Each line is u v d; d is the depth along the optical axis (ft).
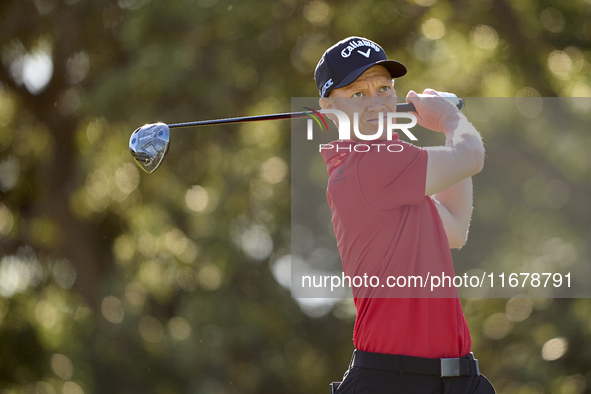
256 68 90.68
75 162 93.61
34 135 97.14
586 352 90.43
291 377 100.32
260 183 94.17
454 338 27.12
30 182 97.25
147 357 91.76
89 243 95.71
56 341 94.17
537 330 93.15
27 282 97.09
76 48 93.20
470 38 89.35
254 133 92.94
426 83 88.48
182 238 94.79
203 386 91.56
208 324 94.89
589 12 88.99
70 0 94.12
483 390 26.94
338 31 89.97
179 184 91.20
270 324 99.91
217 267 95.50
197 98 88.63
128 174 91.61
